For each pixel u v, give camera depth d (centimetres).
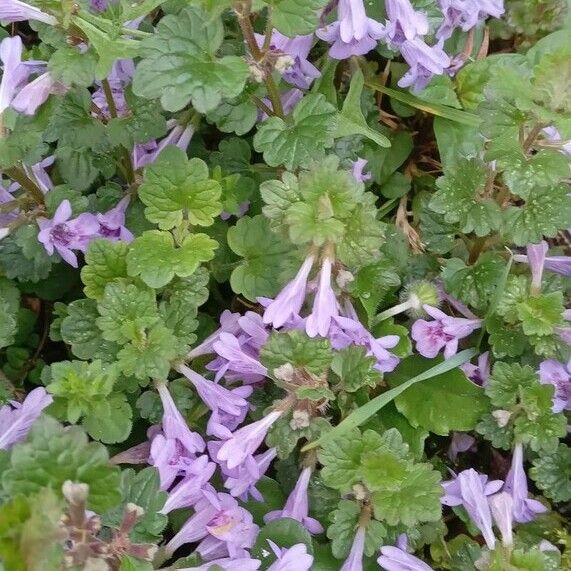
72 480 12
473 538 21
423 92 24
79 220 19
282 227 17
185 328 18
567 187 19
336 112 19
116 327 18
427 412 20
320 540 19
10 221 20
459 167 20
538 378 19
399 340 20
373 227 17
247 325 18
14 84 18
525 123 18
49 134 20
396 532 18
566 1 26
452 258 21
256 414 20
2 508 12
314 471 19
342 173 17
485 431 20
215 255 21
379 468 17
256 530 17
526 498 20
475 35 26
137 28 20
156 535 15
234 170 22
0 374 21
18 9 17
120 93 22
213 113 19
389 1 19
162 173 18
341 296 19
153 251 18
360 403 20
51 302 24
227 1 16
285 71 19
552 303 20
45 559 12
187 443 18
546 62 16
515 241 19
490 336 20
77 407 16
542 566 17
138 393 19
